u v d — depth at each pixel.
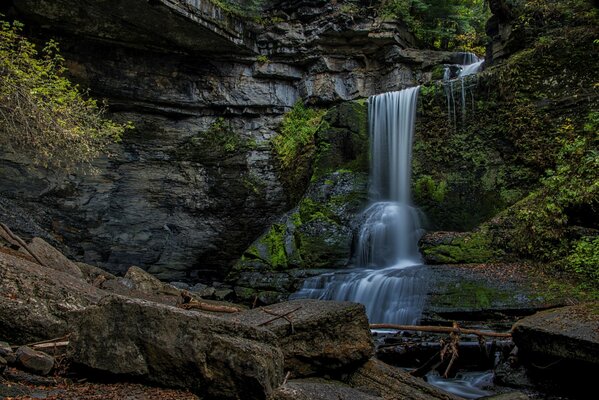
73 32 17.45
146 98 19.41
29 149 15.95
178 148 19.97
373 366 6.01
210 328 4.51
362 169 17.61
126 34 17.89
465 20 22.05
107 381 4.63
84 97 18.59
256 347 4.45
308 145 19.28
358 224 15.49
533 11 16.14
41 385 4.43
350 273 12.87
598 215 11.02
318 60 20.81
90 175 18.25
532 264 10.91
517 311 9.37
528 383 6.70
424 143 16.61
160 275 18.72
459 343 7.84
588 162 11.12
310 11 20.67
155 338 4.47
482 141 15.56
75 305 5.88
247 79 20.72
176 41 18.70
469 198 15.18
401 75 20.36
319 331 5.79
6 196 16.52
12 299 5.57
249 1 20.22
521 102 14.73
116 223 18.47
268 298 13.62
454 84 16.48
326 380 5.77
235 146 20.36
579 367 6.20
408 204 16.33
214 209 19.66
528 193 13.98
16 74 11.01
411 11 21.61
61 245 16.23
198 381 4.36
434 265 11.82
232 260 19.41
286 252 15.17
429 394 5.79
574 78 14.05
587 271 9.94
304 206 16.38
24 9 16.06
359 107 18.31
